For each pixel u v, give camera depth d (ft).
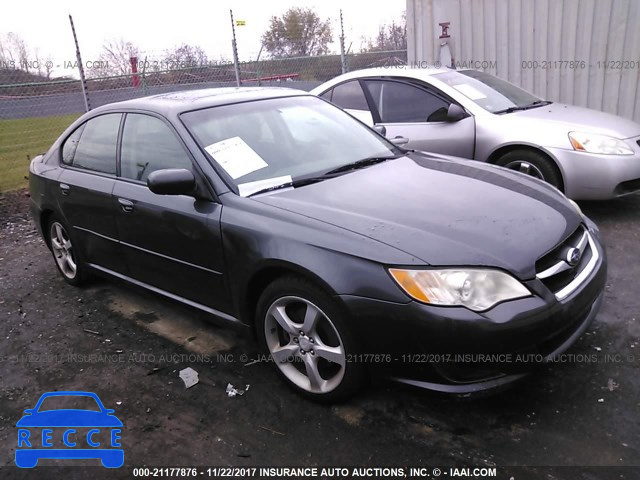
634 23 24.27
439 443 8.20
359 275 8.00
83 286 15.21
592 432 8.13
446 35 27.73
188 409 9.52
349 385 8.61
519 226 8.63
